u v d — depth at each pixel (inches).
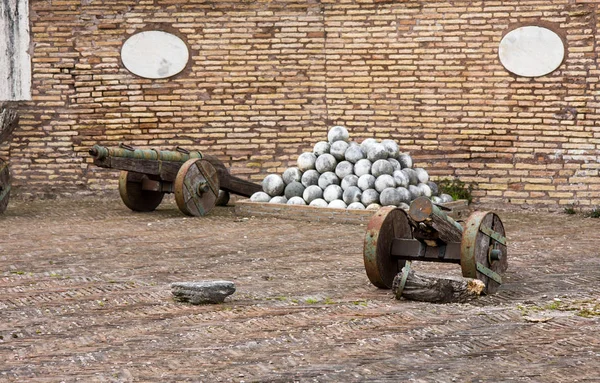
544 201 673.6
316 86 703.7
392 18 689.6
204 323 320.5
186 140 710.5
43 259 453.7
